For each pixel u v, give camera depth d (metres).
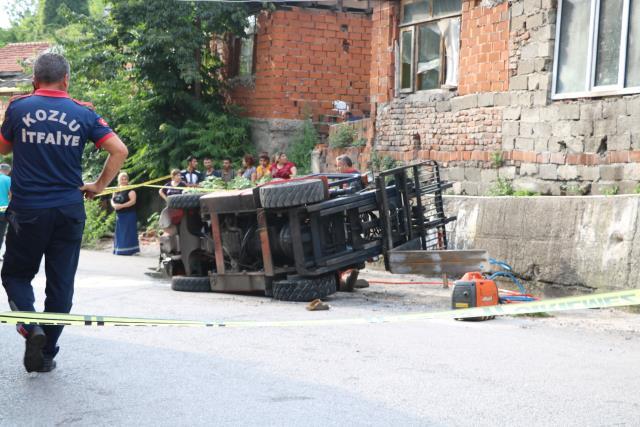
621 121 12.25
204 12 22.16
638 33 12.19
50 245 5.78
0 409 5.18
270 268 10.62
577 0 13.20
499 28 14.70
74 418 5.00
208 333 7.66
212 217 11.28
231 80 24.20
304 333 7.71
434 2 16.86
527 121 14.01
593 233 10.66
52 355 6.08
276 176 17.42
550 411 5.15
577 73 13.23
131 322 5.10
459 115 15.78
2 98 36.81
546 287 11.28
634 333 8.05
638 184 11.95
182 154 23.28
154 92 23.47
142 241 21.55
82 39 23.86
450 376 6.04
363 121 18.98
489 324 8.44
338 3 23.02
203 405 5.25
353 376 6.02
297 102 22.88
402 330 7.95
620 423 4.91
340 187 11.76
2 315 4.84
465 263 10.09
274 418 4.97
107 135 5.79
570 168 13.11
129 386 5.73
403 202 11.03
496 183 14.56
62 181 5.68
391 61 18.00
